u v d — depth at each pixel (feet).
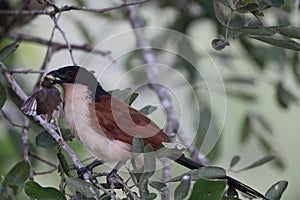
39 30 47.93
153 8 43.80
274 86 41.93
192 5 43.29
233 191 26.63
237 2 25.58
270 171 49.75
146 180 24.00
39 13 31.68
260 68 42.47
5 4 39.81
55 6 30.32
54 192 25.20
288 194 50.88
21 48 47.83
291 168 51.67
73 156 27.53
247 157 46.09
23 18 39.42
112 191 24.76
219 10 26.02
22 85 42.50
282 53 41.68
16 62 46.03
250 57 42.57
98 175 26.68
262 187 49.52
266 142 41.52
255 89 50.03
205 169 24.73
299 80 41.19
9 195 27.53
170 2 43.39
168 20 43.86
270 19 40.37
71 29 48.39
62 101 27.58
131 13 40.91
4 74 30.76
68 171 26.68
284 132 52.80
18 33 42.39
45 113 27.61
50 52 38.75
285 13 37.81
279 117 52.75
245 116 41.91
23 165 27.66
